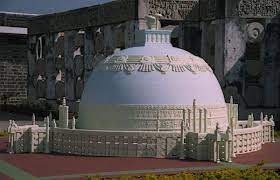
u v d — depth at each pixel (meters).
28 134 23.69
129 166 19.69
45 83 52.31
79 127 24.61
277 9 37.66
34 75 54.53
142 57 23.73
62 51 49.44
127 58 23.92
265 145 26.70
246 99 37.28
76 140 22.97
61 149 23.42
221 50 37.06
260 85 37.66
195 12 40.25
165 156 21.83
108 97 23.25
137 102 22.75
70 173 18.14
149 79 23.03
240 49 37.06
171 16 39.66
